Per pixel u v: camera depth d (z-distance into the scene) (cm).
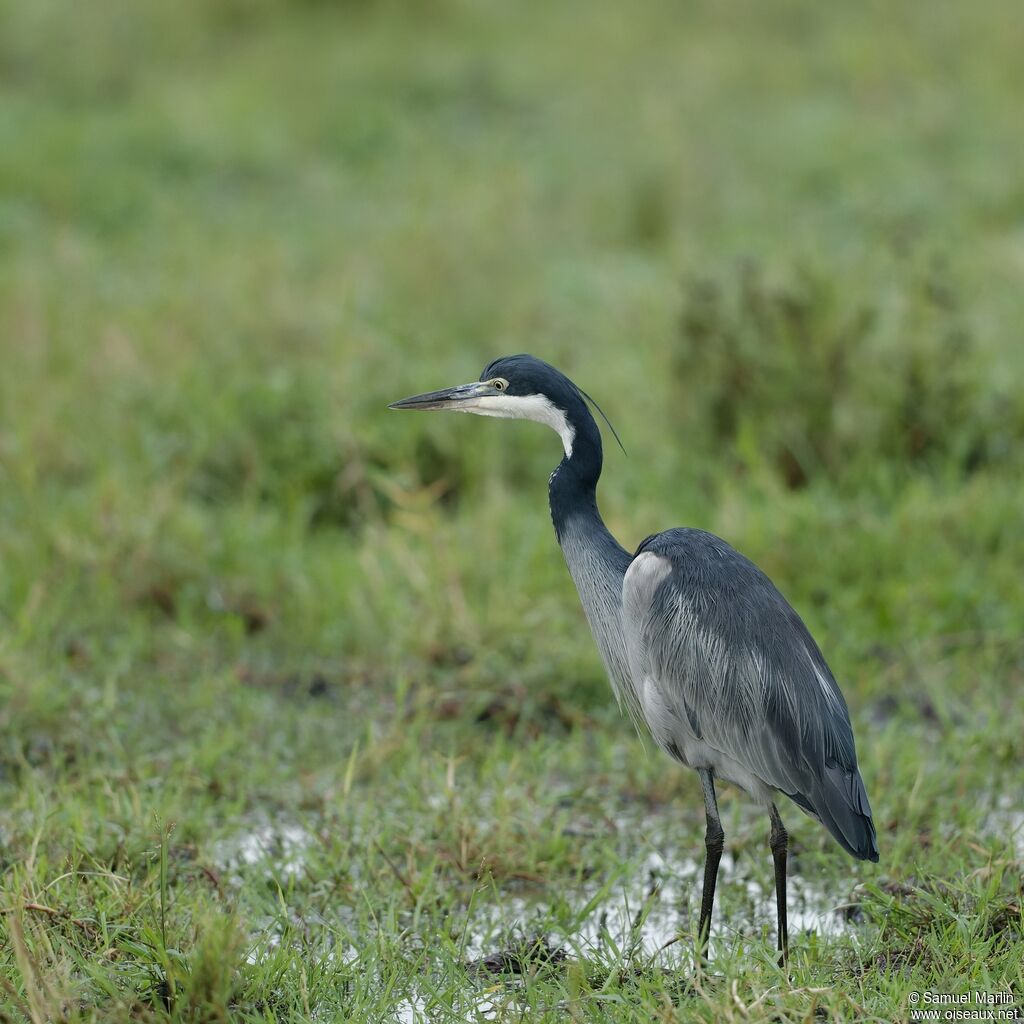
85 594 1149
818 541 1194
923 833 877
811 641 752
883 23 2753
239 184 2156
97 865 792
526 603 1117
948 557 1177
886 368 1353
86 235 1917
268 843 890
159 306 1627
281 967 714
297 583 1165
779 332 1374
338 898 821
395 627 1102
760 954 709
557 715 1038
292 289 1670
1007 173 2095
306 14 2822
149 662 1091
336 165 2231
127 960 721
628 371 1502
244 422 1341
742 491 1277
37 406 1383
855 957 738
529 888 846
